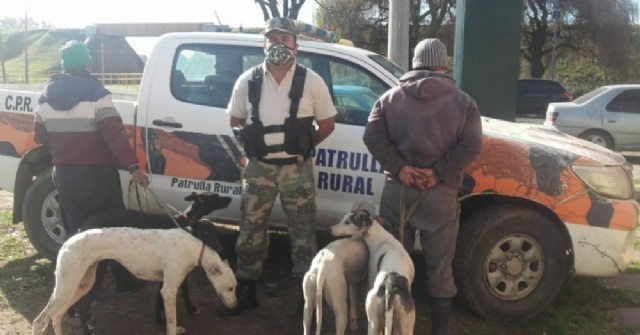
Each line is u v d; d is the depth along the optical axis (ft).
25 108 16.49
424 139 11.78
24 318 13.73
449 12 95.55
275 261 17.70
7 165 16.80
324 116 13.42
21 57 163.84
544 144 14.16
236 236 18.13
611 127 43.98
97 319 13.79
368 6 99.66
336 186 15.01
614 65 99.19
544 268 14.23
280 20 12.75
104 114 13.08
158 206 16.10
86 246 11.86
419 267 17.46
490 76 22.20
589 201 13.80
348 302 13.66
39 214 16.58
